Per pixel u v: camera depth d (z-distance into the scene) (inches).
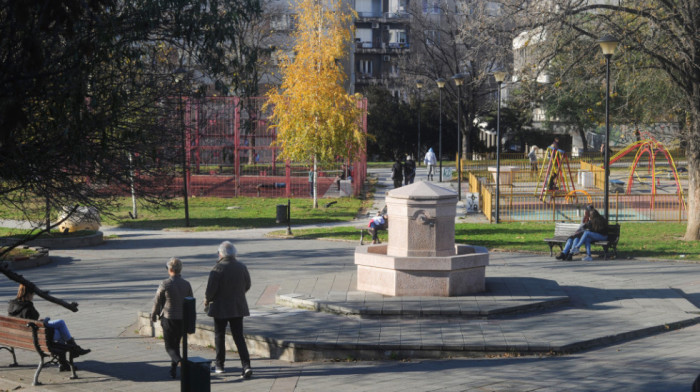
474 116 2677.2
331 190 1761.8
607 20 889.5
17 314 435.5
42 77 349.7
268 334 470.3
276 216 1204.5
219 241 1008.2
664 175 1888.5
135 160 411.2
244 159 2106.3
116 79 400.5
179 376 410.3
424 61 2691.9
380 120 2903.5
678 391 337.4
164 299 411.8
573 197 1408.7
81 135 365.7
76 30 360.2
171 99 434.3
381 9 3757.4
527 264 772.0
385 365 430.6
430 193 560.4
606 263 778.2
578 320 518.9
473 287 575.8
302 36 1449.3
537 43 927.0
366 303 538.6
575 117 2353.6
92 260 858.8
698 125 926.4
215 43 394.3
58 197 393.4
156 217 1289.4
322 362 444.1
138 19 373.7
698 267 750.5
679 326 521.7
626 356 433.1
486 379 376.5
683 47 865.5
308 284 620.4
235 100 1443.2
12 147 344.8
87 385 393.1
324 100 1407.5
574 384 359.9
